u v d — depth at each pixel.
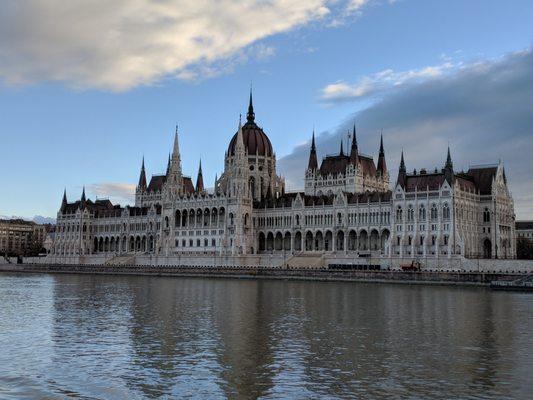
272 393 48.19
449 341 69.62
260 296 127.31
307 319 88.00
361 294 132.38
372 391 48.59
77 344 67.44
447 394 47.78
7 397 47.28
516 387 49.69
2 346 66.31
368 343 68.19
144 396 47.59
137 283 177.50
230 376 53.19
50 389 49.38
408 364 57.66
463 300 117.44
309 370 55.31
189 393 48.28
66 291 142.00
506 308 102.56
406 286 160.00
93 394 48.09
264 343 68.00
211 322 84.75
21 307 104.56
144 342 68.62
